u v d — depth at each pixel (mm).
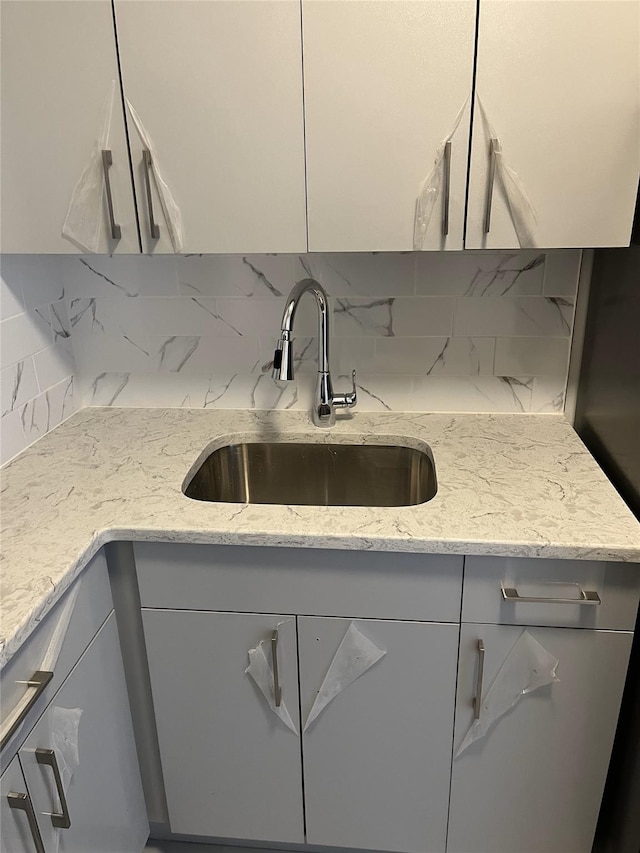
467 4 1154
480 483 1348
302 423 1686
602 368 1455
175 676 1354
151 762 1462
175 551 1253
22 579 1053
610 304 1407
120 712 1357
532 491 1312
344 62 1203
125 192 1313
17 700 979
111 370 1779
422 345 1671
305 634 1287
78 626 1162
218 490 1646
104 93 1255
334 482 1672
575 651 1240
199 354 1740
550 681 1260
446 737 1339
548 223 1268
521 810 1386
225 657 1324
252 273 1649
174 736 1410
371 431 1622
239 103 1242
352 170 1269
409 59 1192
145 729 1433
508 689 1279
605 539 1142
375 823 1439
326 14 1180
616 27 1148
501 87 1193
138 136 1275
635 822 1264
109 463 1479
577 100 1191
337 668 1301
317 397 1630
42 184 1323
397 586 1229
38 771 1033
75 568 1110
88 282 1703
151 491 1348
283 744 1385
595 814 1362
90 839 1220
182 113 1256
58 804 1096
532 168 1235
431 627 1252
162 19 1203
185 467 1453
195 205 1314
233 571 1255
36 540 1168
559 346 1639
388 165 1260
